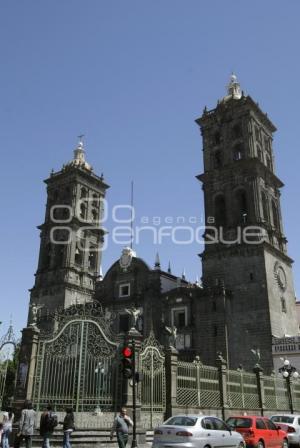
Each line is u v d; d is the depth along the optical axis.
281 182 70.81
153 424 27.84
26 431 19.97
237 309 58.69
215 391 33.59
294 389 45.97
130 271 68.69
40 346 26.00
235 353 56.47
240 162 66.19
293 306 63.53
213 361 55.62
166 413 28.91
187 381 31.20
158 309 63.56
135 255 70.50
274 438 25.12
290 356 53.03
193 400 31.05
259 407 38.56
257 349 53.84
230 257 62.03
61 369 26.30
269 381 41.66
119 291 69.00
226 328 56.69
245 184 65.44
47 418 20.70
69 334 27.36
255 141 69.19
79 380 26.39
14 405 24.48
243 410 35.88
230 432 21.70
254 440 23.66
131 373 21.97
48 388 25.47
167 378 29.88
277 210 69.38
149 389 28.67
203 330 57.88
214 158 71.38
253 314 57.41
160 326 62.16
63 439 22.05
